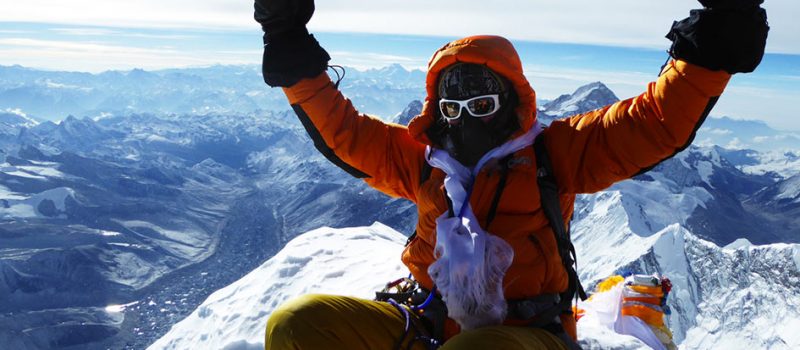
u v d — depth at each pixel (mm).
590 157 1415
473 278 1280
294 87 1493
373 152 1560
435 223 1449
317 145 1575
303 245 3268
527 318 1357
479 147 1416
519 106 1422
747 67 1257
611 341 1902
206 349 2693
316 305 1307
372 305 1383
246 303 2881
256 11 1464
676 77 1299
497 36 1444
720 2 1240
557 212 1410
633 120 1365
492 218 1394
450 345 1202
